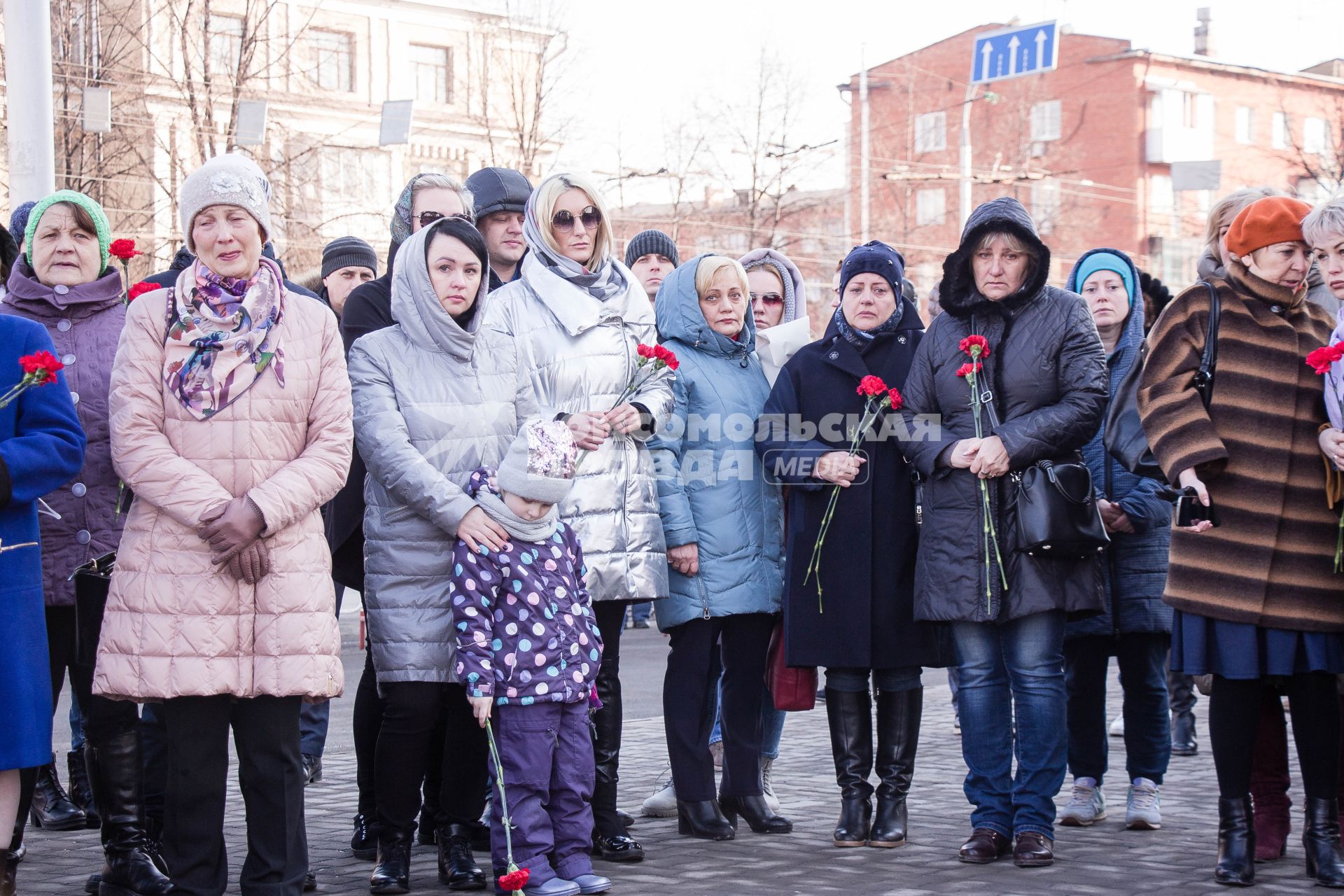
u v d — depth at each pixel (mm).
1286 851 5566
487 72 30641
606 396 5664
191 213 4598
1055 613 5484
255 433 4539
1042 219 48750
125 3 25250
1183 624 5258
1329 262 5105
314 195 29750
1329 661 5074
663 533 5848
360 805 5562
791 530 5879
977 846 5406
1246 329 5289
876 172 40375
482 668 4875
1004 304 5621
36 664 4535
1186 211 50562
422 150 35219
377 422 5129
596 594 5500
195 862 4480
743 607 5918
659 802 6359
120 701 4820
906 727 5781
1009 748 5594
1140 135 49531
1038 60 30656
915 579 5676
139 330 4570
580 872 5016
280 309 4648
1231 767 5102
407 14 34875
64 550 5055
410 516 5113
